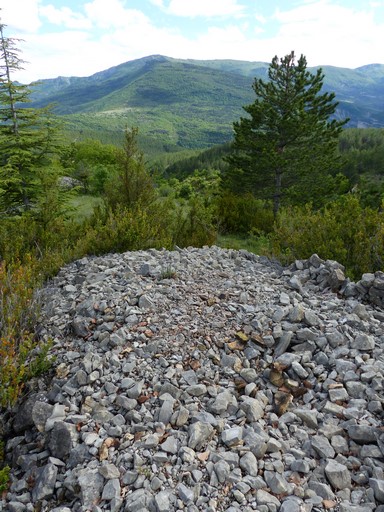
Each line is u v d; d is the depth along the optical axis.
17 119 13.16
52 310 4.63
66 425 2.91
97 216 9.99
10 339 3.64
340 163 20.33
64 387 3.37
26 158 12.68
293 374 3.62
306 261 6.52
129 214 8.77
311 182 20.25
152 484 2.48
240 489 2.44
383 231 6.62
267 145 18.89
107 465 2.58
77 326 4.18
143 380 3.43
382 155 79.12
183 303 4.71
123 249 7.71
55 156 14.01
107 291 4.93
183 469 2.59
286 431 3.01
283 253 7.84
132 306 4.54
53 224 9.62
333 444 2.85
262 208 18.88
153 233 8.30
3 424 3.20
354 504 2.41
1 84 12.38
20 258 7.15
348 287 5.42
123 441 2.84
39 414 3.08
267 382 3.57
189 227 11.54
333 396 3.30
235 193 21.30
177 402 3.22
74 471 2.60
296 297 5.14
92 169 40.19
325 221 7.80
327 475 2.57
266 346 3.97
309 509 2.35
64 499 2.52
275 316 4.35
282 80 19.09
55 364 3.74
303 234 7.78
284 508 2.31
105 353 3.79
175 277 5.48
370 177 72.50
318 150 19.41
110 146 54.25
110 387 3.35
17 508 2.47
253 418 3.08
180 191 47.34
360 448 2.85
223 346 3.98
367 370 3.54
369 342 3.90
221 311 4.56
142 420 3.04
